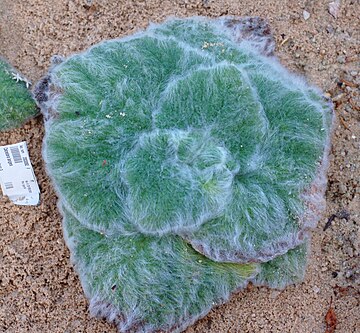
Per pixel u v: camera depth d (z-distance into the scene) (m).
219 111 0.26
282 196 0.27
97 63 0.28
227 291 0.29
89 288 0.28
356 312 0.31
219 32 0.30
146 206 0.25
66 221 0.29
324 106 0.30
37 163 0.30
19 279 0.30
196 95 0.26
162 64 0.28
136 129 0.27
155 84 0.28
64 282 0.30
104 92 0.28
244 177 0.27
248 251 0.27
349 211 0.31
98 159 0.27
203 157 0.25
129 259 0.27
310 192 0.27
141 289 0.28
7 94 0.30
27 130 0.31
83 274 0.28
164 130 0.26
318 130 0.28
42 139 0.31
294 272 0.29
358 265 0.31
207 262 0.28
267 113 0.27
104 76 0.28
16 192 0.30
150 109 0.27
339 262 0.31
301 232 0.28
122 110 0.27
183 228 0.26
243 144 0.26
